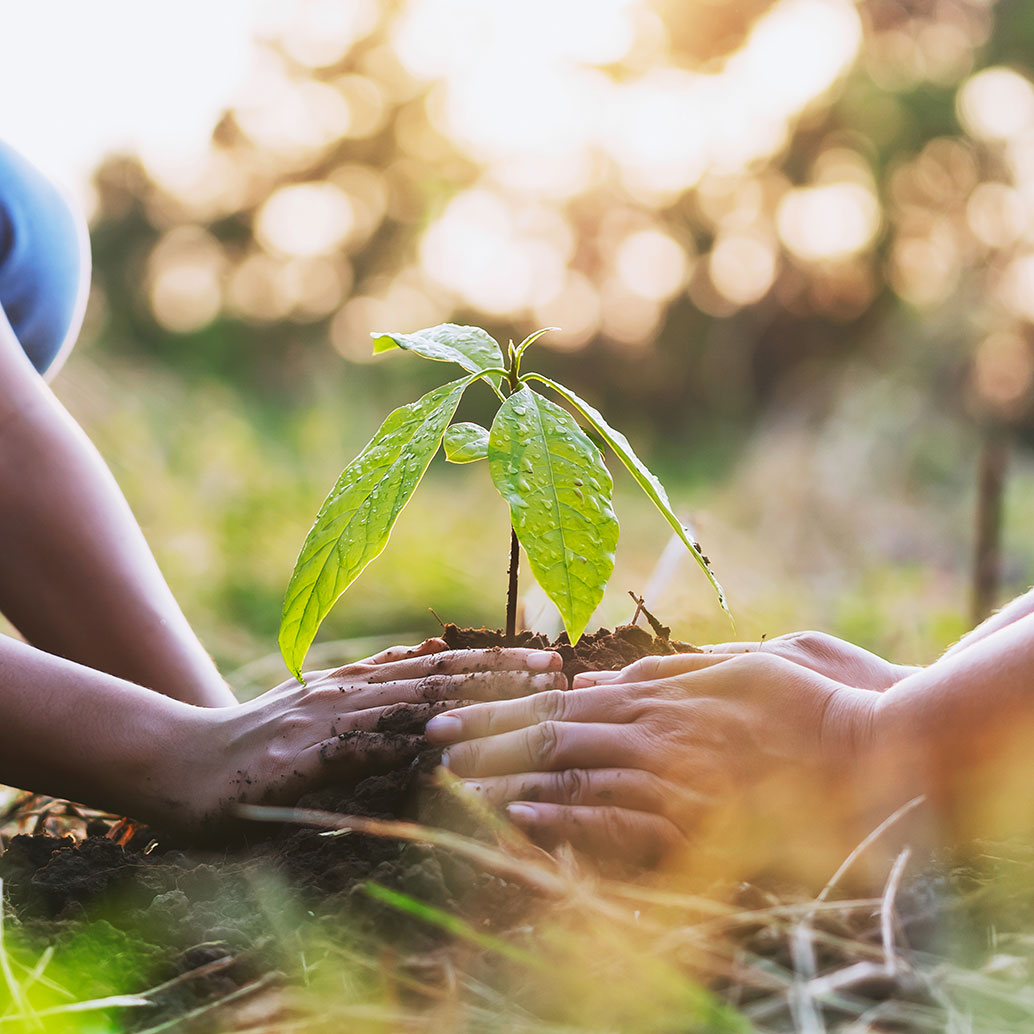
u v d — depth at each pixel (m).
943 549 3.66
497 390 1.05
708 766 1.01
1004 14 8.73
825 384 4.91
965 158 8.82
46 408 1.20
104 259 10.78
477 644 1.13
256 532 2.98
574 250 10.95
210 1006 0.91
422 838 1.00
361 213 11.77
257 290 11.41
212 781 1.05
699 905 0.95
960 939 0.94
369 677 1.07
